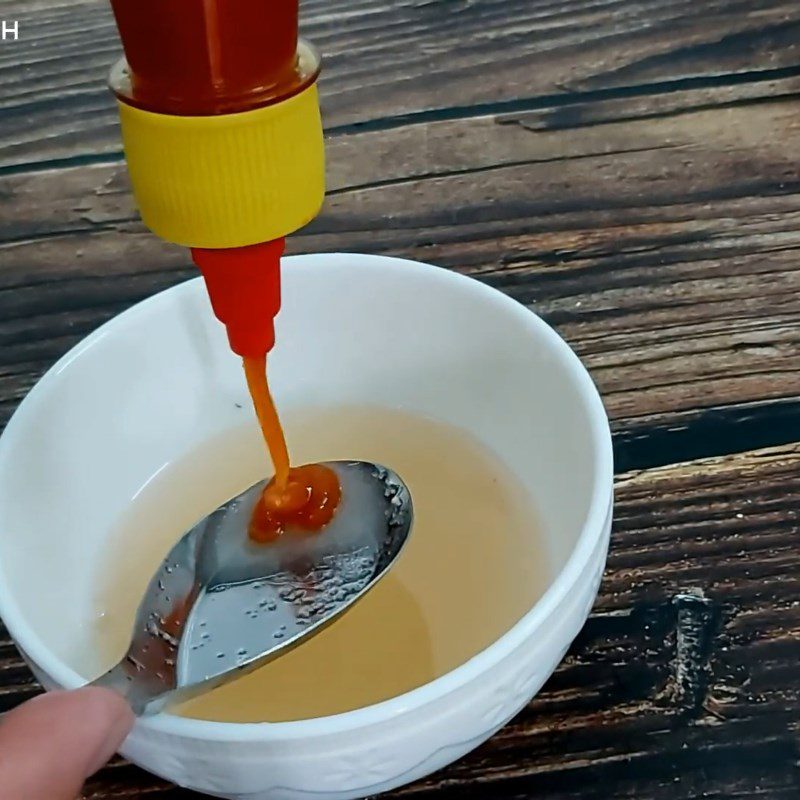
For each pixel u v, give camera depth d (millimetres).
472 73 451
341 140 436
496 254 393
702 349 354
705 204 405
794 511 304
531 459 302
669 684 269
